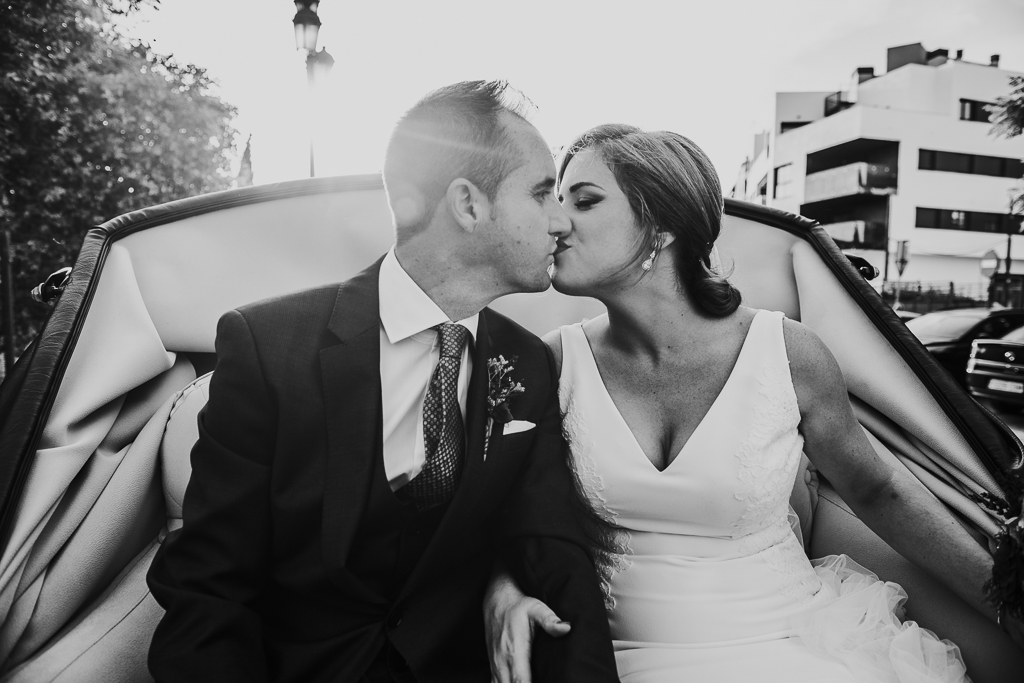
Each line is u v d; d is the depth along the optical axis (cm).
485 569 150
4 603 141
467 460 134
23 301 945
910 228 3050
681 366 155
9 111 884
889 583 161
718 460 146
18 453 146
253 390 127
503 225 128
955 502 159
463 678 136
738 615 146
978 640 146
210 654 117
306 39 748
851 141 3047
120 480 172
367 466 127
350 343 131
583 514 163
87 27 960
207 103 1143
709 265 158
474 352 140
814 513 202
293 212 210
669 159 144
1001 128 1404
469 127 125
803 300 213
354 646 129
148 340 184
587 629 124
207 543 127
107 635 152
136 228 198
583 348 166
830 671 133
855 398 196
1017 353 724
